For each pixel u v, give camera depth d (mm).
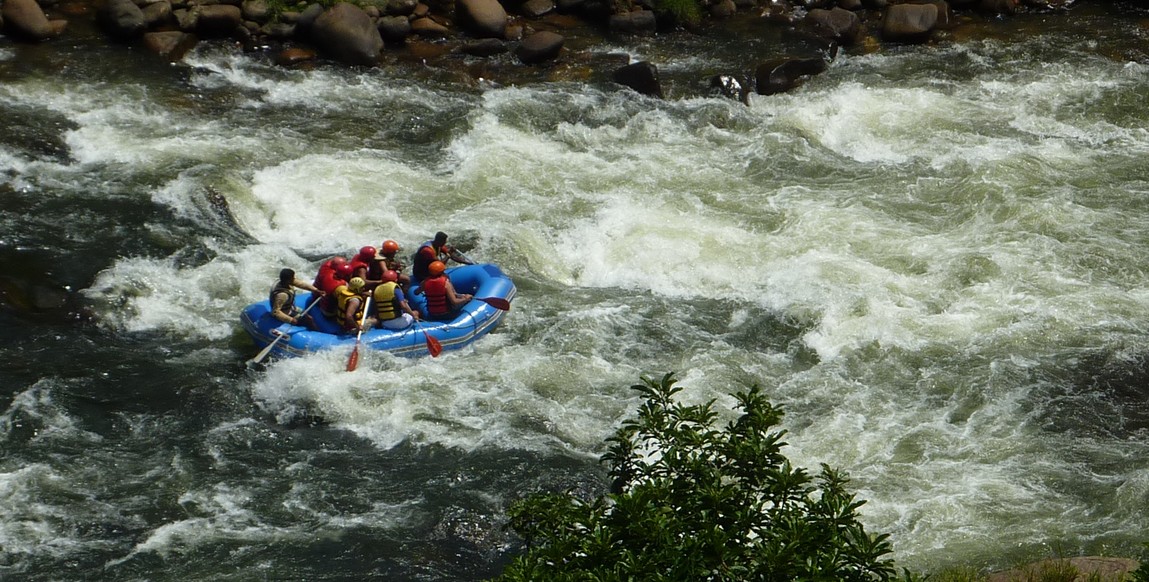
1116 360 44031
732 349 45469
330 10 70062
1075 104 65875
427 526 35344
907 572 19531
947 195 56312
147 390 42062
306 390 42156
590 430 40562
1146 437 39875
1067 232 52719
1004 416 41062
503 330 46656
